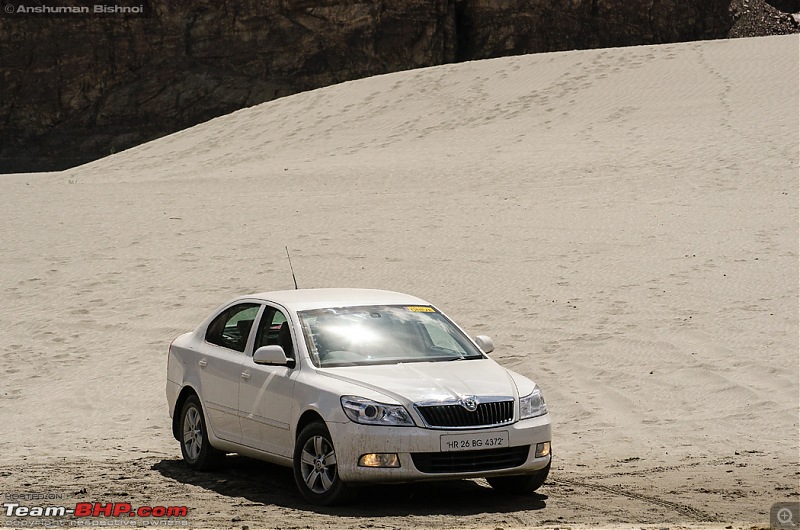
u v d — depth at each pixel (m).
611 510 21.11
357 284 55.03
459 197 79.81
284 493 22.94
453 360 22.94
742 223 65.12
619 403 35.50
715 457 28.03
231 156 121.25
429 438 20.20
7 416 37.25
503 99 128.62
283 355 22.23
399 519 19.98
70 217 78.94
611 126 109.50
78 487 23.70
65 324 51.16
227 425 24.27
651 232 64.31
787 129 96.50
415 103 133.38
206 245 66.81
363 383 21.05
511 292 52.38
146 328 49.59
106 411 37.44
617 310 48.06
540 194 78.94
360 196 82.44
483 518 20.17
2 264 64.56
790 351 39.91
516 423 21.03
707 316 46.09
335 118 132.88
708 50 135.88
